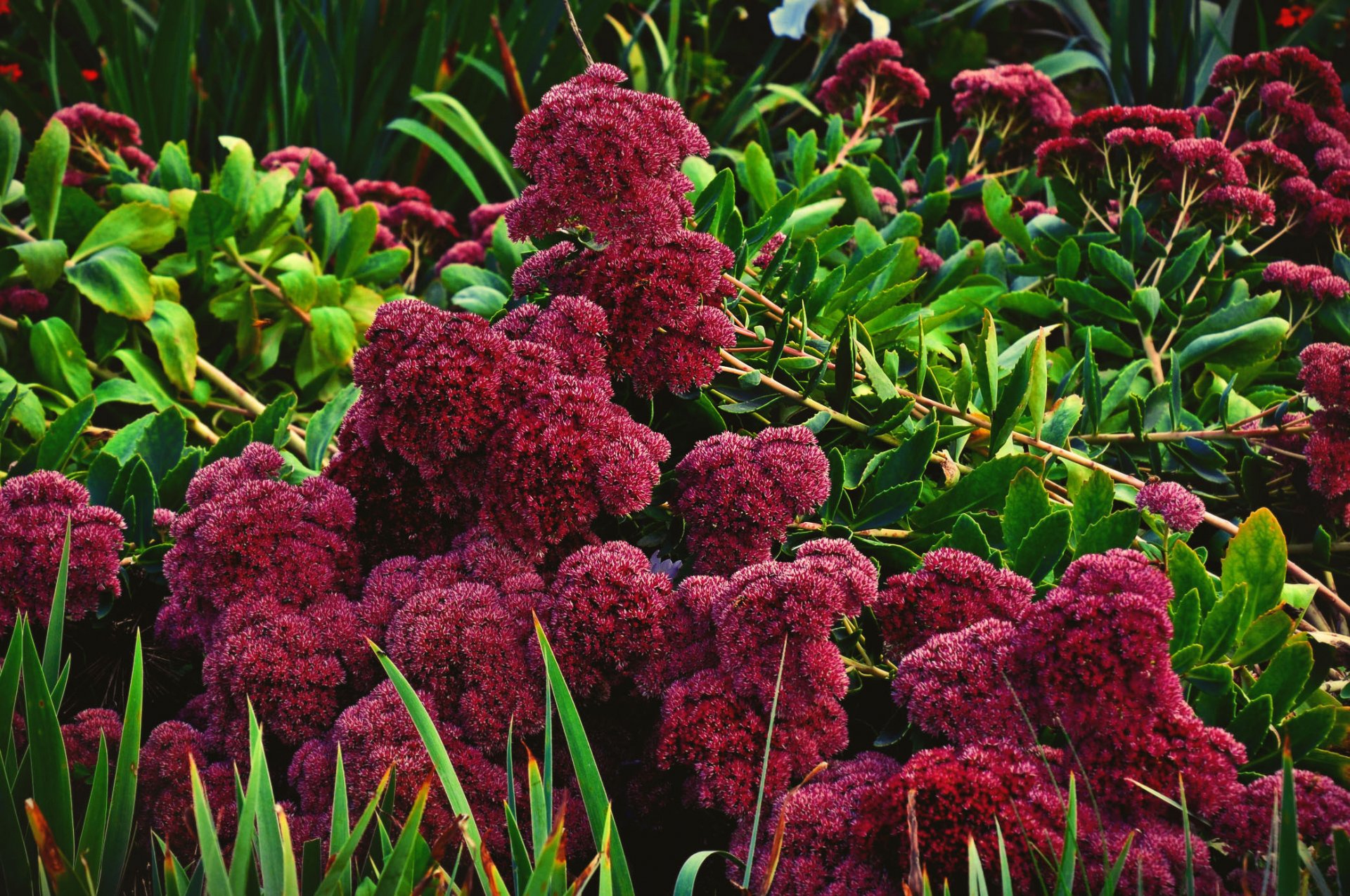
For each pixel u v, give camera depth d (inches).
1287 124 150.7
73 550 131.4
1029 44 253.6
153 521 135.2
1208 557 138.3
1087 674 124.2
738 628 126.1
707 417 135.2
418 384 128.6
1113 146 148.1
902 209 156.1
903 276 144.3
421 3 203.0
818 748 126.3
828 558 127.0
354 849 121.3
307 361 153.7
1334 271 145.3
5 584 131.1
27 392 145.8
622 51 229.9
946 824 123.2
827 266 148.4
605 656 127.0
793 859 124.4
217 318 154.2
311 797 126.6
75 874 121.7
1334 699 130.6
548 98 131.5
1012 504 131.3
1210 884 123.3
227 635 128.4
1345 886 121.3
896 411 135.2
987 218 153.7
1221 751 124.3
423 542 131.2
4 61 215.3
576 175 130.3
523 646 127.6
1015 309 145.9
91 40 225.3
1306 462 135.9
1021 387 133.8
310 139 212.7
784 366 135.4
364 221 155.4
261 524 129.6
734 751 125.7
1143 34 209.2
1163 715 124.6
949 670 125.3
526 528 129.1
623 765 128.7
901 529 134.3
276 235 154.5
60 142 149.3
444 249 197.8
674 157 131.3
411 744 126.1
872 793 124.1
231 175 153.6
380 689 127.2
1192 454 138.4
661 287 131.6
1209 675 127.2
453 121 196.2
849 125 179.8
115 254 149.4
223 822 127.3
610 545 128.6
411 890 121.9
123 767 123.6
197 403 151.7
